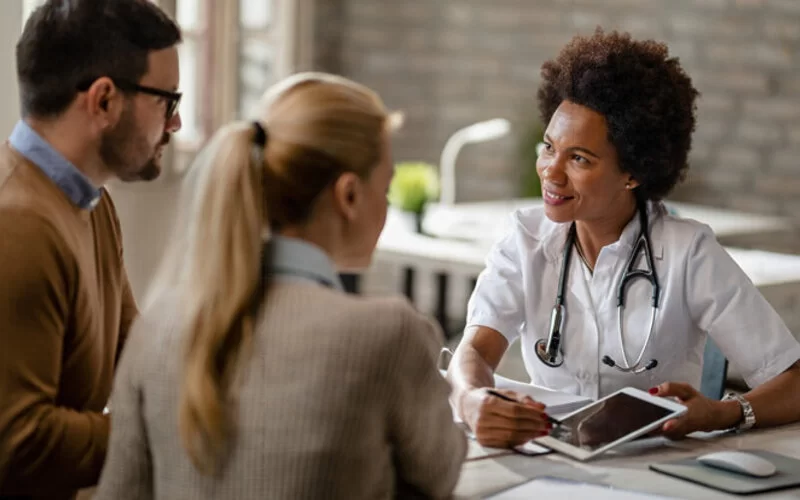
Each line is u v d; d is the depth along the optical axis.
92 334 1.85
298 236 1.53
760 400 2.14
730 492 1.76
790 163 6.12
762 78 6.15
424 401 1.50
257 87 6.35
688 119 2.21
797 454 2.00
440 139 6.98
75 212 1.84
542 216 2.41
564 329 2.32
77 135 1.80
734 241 5.71
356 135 1.51
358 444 1.45
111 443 1.54
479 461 1.89
